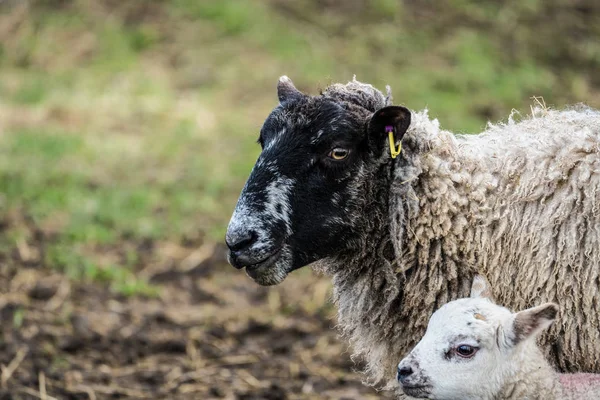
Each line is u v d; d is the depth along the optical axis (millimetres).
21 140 18500
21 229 14969
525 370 6828
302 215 7277
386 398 10320
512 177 7328
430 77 21609
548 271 7066
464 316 6957
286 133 7340
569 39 23875
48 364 10898
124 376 10930
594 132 7348
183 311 13102
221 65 22516
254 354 11742
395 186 7422
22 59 23391
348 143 7254
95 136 19406
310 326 12641
